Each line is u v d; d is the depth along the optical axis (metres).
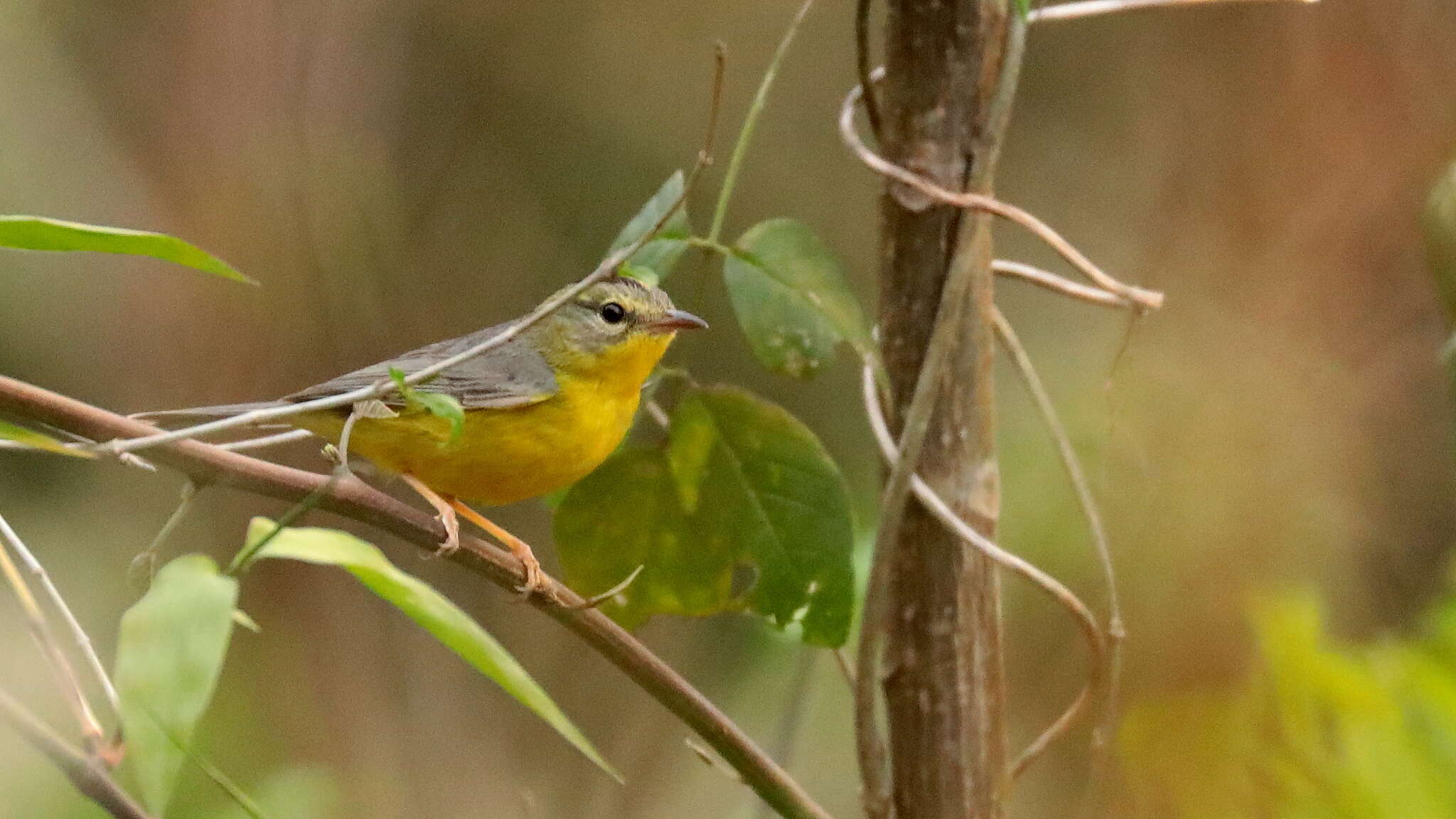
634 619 6.28
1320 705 5.75
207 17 13.04
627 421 7.88
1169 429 10.70
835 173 13.46
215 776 4.04
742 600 6.13
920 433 4.88
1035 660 10.54
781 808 5.12
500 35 13.71
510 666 4.20
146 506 12.91
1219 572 10.19
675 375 5.98
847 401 12.39
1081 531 10.20
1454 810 5.39
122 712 3.53
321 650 12.34
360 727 12.00
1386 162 11.47
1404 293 11.26
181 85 13.02
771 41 13.70
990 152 5.05
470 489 7.35
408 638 12.52
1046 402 5.76
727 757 5.06
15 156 12.70
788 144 13.50
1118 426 10.32
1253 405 10.82
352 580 12.70
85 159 12.86
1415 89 11.53
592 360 7.45
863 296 13.05
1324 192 11.65
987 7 5.09
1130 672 9.92
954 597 5.25
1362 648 6.22
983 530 5.26
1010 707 10.59
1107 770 6.45
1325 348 11.26
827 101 13.57
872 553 4.99
